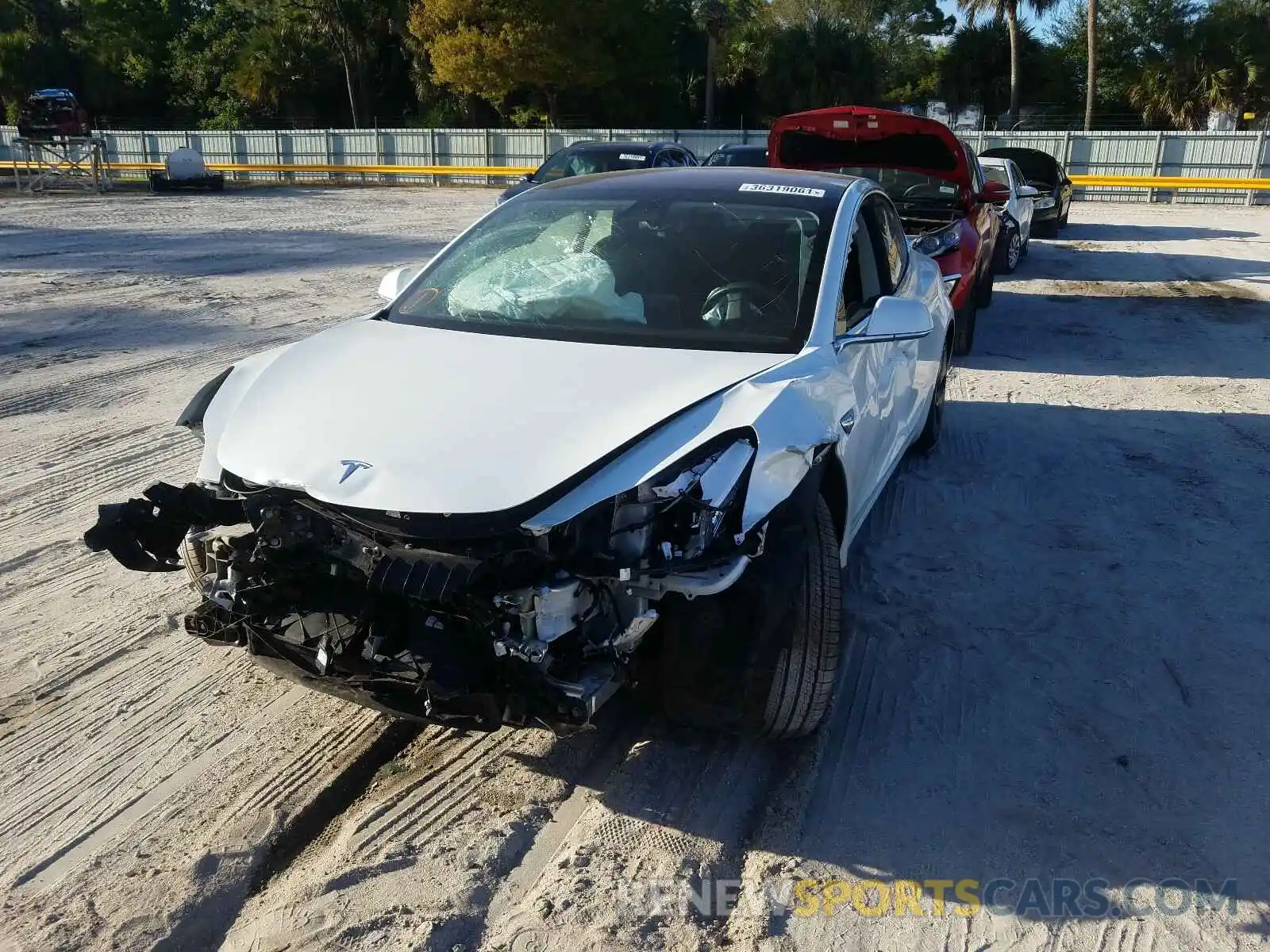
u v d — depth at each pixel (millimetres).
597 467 2678
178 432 6469
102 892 2660
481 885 2701
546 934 2545
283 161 36062
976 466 6016
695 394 2963
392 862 2775
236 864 2768
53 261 13844
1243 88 42188
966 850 2871
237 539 2861
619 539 2645
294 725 3396
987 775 3193
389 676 2697
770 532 2836
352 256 14781
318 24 45250
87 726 3379
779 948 2520
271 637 2873
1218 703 3605
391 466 2715
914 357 4824
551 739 3330
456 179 34031
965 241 8258
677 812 3006
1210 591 4441
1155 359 8820
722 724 3023
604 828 2930
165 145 36906
